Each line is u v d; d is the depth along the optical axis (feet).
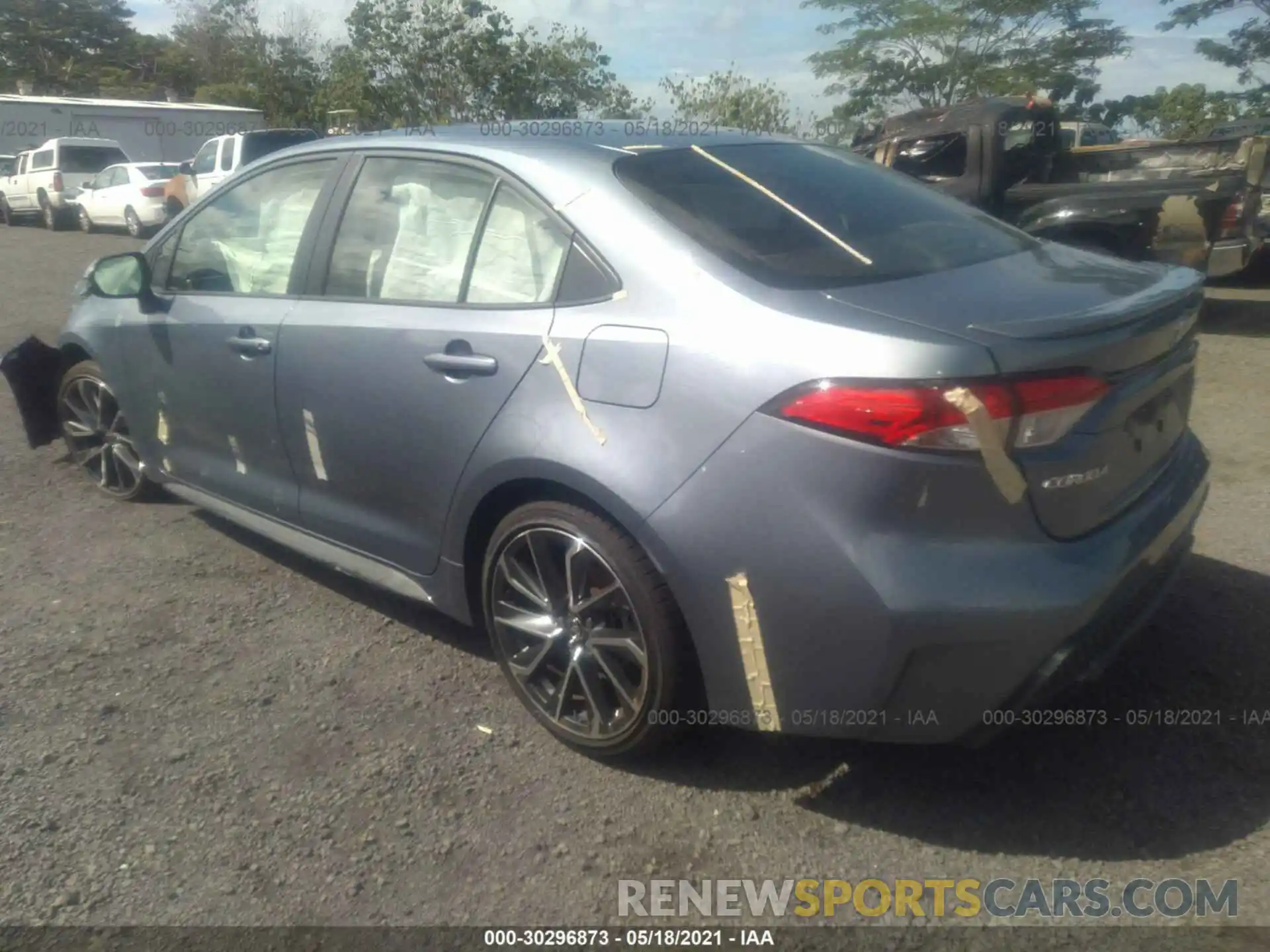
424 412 11.27
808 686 9.04
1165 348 9.78
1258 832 9.43
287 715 11.65
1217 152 33.24
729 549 9.02
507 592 11.18
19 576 15.19
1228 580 13.97
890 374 8.38
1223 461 18.86
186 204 63.98
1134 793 10.00
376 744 11.10
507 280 10.98
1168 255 29.86
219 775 10.62
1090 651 9.17
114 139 91.56
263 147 62.69
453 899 8.98
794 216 10.76
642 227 10.14
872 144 38.42
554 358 10.16
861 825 9.75
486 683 12.26
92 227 70.90
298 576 15.11
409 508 11.87
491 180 11.43
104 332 16.15
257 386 13.35
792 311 9.05
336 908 8.90
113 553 15.93
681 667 9.80
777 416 8.77
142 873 9.31
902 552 8.46
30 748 11.10
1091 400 8.76
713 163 11.48
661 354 9.45
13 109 87.71
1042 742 10.79
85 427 17.99
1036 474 8.55
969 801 9.99
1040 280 10.18
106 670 12.62
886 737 9.07
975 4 76.02
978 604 8.38
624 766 10.67
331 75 77.05
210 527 16.92
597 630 10.34
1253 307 34.83
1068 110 79.05
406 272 11.96
